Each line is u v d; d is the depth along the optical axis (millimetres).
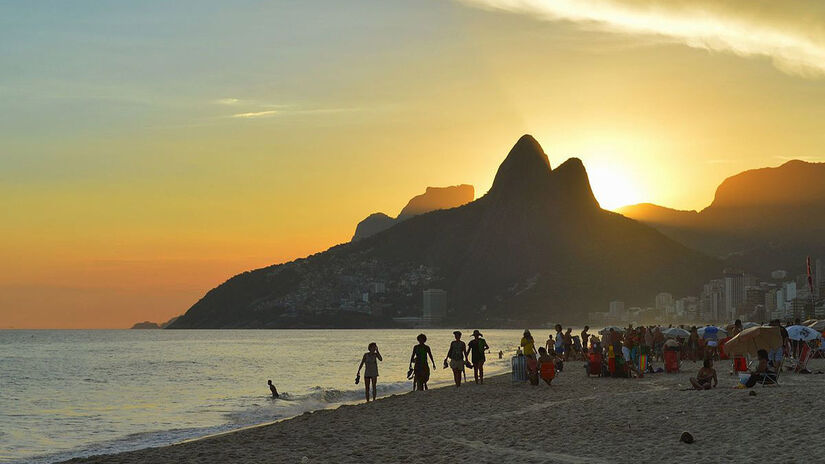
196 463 16484
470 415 22875
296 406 35875
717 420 18281
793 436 15516
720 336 49625
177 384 54719
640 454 14727
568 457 14812
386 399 30109
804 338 31703
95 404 40344
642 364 35781
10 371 73938
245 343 185250
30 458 22188
